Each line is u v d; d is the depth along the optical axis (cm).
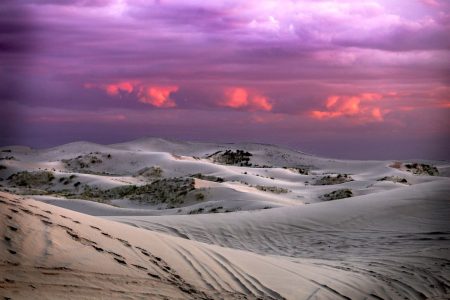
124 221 1812
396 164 8538
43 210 889
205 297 804
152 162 7456
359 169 9256
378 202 2089
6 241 723
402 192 2222
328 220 1923
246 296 875
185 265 917
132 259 838
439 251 1465
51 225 823
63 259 738
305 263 1241
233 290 888
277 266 1087
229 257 1041
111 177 5650
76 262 743
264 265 1064
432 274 1243
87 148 11056
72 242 800
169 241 1013
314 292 974
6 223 766
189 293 797
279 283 980
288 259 1292
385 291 1080
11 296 609
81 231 857
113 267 778
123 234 945
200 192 3844
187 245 1029
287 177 6531
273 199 3684
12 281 644
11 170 6331
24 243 736
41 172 5681
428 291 1137
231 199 3616
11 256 695
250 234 1769
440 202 2039
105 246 840
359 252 1514
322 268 1178
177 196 3909
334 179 6066
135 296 716
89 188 5062
